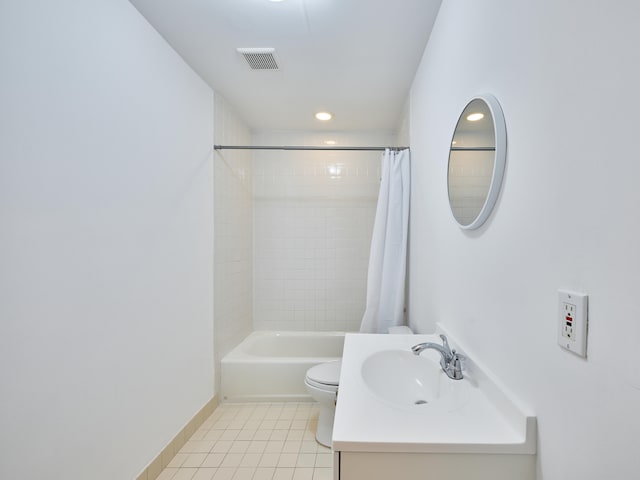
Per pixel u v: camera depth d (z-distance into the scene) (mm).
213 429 1967
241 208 2801
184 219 1844
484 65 962
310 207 3111
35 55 980
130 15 1402
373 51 1804
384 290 2324
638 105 440
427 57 1709
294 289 3111
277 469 1595
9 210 911
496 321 888
